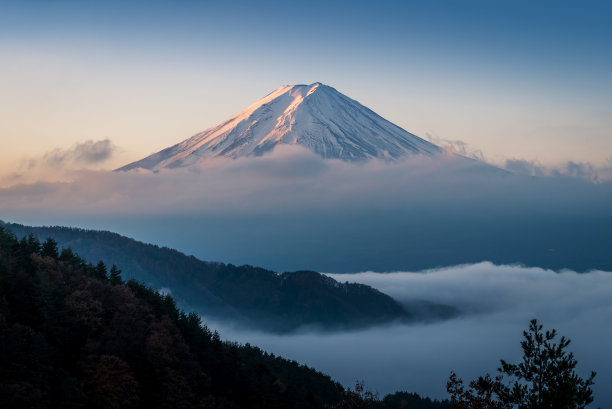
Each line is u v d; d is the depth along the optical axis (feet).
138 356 331.77
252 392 391.45
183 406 332.80
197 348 406.21
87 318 351.25
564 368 136.36
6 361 276.21
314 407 435.94
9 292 339.77
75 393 284.61
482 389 138.82
